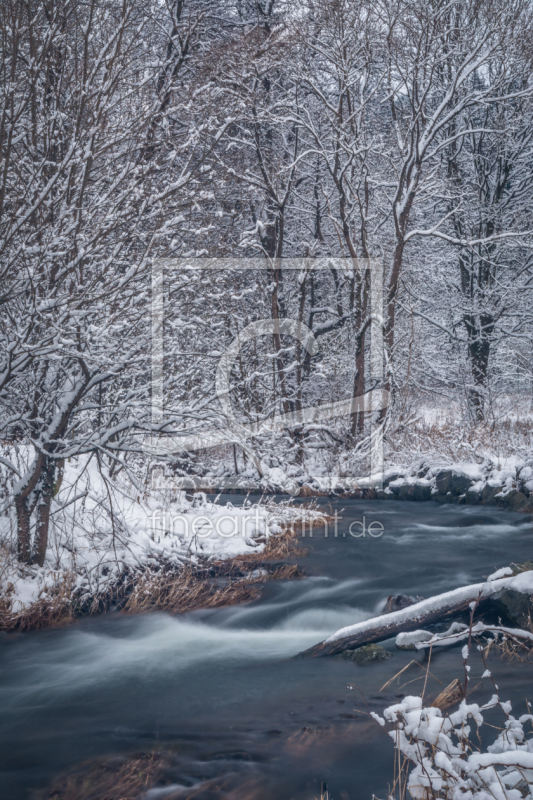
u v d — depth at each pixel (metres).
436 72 17.11
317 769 3.78
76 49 6.92
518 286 19.00
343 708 4.59
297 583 8.44
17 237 6.78
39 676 5.67
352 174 17.48
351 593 7.95
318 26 15.78
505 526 11.41
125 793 3.65
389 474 15.84
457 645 5.86
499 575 6.09
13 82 6.24
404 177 16.38
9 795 3.70
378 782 3.60
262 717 4.57
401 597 7.36
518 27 15.22
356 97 17.19
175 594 7.79
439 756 2.51
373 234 18.33
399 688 4.88
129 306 6.45
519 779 2.62
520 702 4.38
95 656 6.18
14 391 7.29
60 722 4.70
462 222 19.25
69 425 7.88
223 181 7.38
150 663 5.98
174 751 4.12
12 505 7.66
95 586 7.57
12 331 6.30
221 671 5.72
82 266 6.64
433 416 21.14
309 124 16.95
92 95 6.84
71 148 6.47
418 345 18.72
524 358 20.00
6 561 7.21
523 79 16.91
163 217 7.18
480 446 15.46
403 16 15.25
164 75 9.47
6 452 7.68
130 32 7.50
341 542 10.56
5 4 6.32
